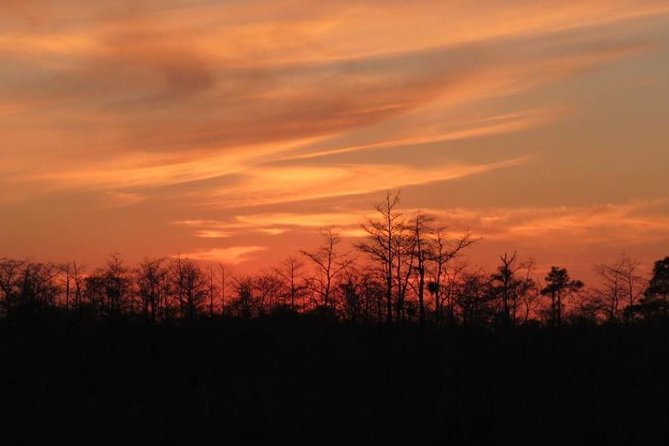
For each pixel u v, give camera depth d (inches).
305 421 1894.7
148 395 2145.7
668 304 2588.6
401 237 2417.6
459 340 2380.7
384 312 2497.5
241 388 2142.0
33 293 2632.9
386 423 1875.0
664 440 1759.4
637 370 2180.1
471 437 1792.6
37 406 2033.7
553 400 1972.2
